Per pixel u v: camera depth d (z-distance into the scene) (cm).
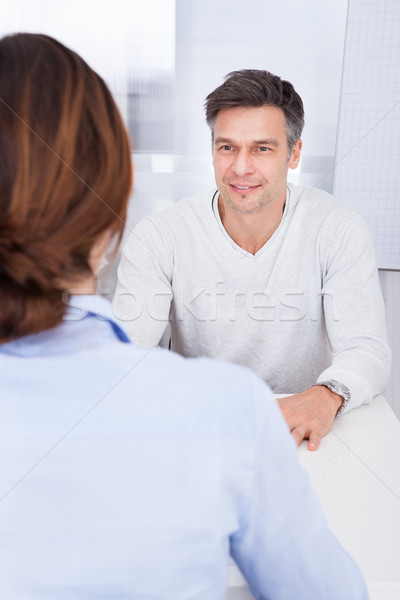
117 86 220
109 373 32
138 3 211
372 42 196
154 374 32
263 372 112
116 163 32
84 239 31
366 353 92
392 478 64
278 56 217
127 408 31
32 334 32
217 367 34
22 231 29
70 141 30
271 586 37
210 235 110
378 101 201
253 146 102
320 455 70
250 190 104
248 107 101
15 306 30
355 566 40
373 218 212
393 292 210
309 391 83
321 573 36
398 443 73
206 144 225
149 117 223
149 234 110
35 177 29
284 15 212
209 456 31
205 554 31
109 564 30
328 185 224
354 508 58
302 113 107
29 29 213
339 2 209
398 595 49
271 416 33
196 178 227
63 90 30
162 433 31
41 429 31
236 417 32
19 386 32
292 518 34
